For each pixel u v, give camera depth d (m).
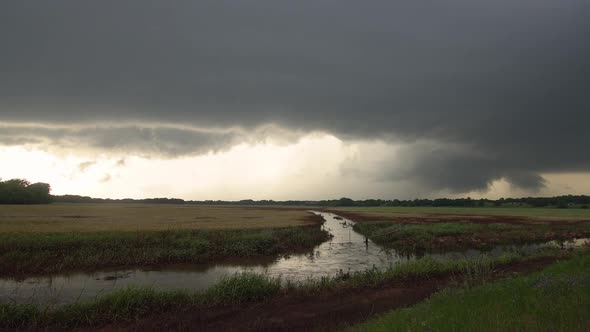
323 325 9.38
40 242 24.28
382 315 9.12
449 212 99.38
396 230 40.66
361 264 23.58
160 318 10.61
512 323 5.39
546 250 25.61
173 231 32.47
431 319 6.48
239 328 9.54
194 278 19.08
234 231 35.16
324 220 80.00
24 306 10.77
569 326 4.95
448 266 16.20
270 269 21.72
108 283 17.80
